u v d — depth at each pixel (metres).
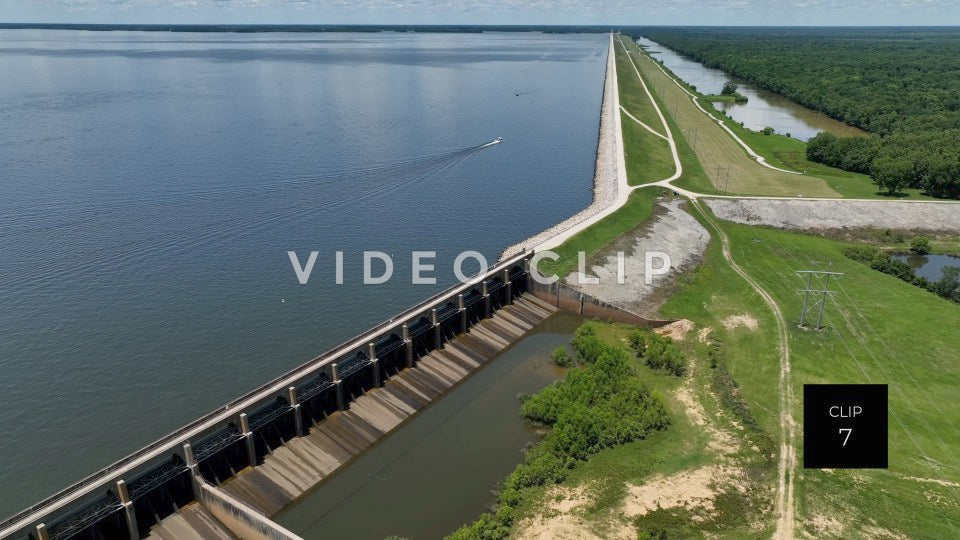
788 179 173.38
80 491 55.50
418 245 127.31
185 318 96.69
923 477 70.56
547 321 107.38
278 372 85.38
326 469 71.25
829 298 111.31
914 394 85.19
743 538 61.66
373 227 135.88
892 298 112.56
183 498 62.97
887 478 70.19
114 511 57.69
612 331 102.50
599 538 61.28
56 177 155.25
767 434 76.56
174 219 133.25
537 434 78.12
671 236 133.50
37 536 53.12
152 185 152.75
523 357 96.38
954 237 143.50
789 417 80.00
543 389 84.69
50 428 73.94
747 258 128.12
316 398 75.31
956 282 115.06
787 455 73.12
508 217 145.12
